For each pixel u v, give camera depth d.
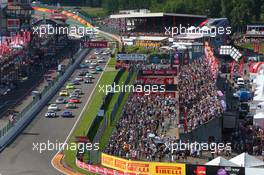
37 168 157.50
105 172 149.75
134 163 145.25
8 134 185.75
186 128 174.50
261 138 176.50
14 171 154.62
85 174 151.50
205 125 174.38
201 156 163.00
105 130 186.50
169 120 195.25
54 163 162.38
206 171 137.00
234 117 184.88
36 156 169.12
